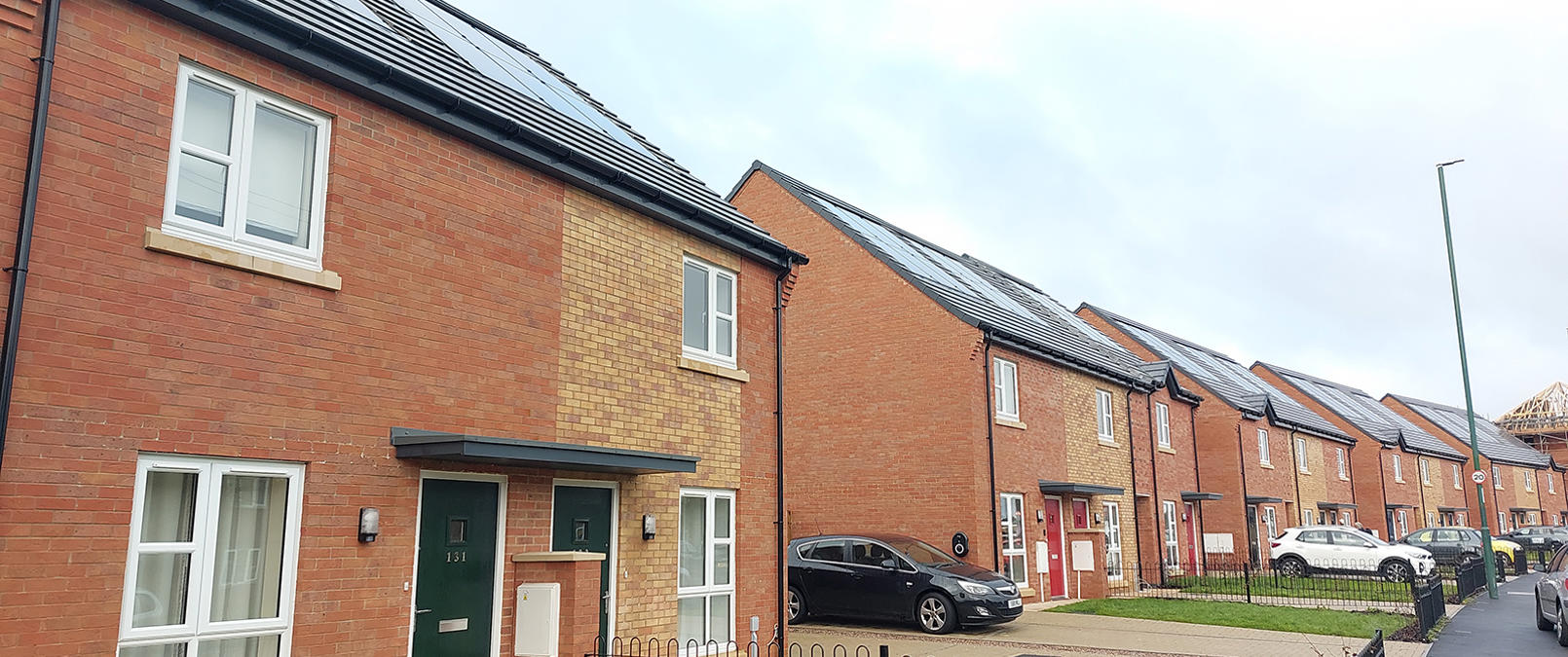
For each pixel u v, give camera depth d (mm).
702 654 10594
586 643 8367
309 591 6832
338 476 7074
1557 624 14844
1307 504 34906
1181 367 30469
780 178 21359
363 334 7348
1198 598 19984
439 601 7867
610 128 11711
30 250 5621
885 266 19500
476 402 8180
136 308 6062
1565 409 65188
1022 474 19078
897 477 18531
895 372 18969
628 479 9859
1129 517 23281
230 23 6664
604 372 9547
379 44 8008
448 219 8133
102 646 5789
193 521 6344
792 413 19938
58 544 5629
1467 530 32344
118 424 5918
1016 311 22453
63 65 5898
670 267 10617
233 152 6746
